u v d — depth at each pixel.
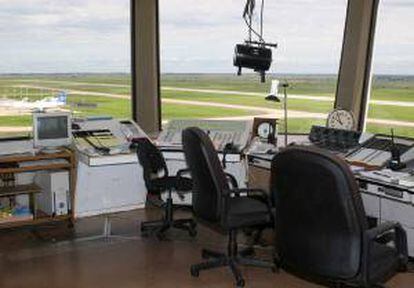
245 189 3.54
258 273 3.79
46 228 4.78
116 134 5.09
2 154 4.58
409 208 3.75
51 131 4.72
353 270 2.54
